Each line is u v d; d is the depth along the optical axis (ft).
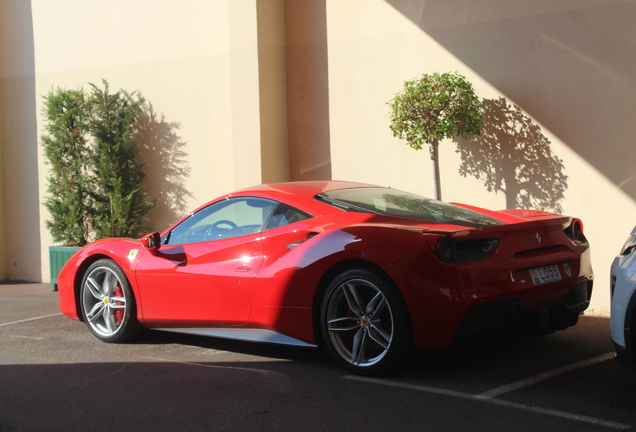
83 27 30.58
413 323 11.76
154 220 29.22
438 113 19.92
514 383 12.01
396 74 23.24
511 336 12.49
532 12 20.11
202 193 27.86
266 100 25.23
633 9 18.38
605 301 19.10
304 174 25.89
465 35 21.52
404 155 23.17
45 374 14.01
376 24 23.70
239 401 11.65
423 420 10.23
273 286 13.69
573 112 19.47
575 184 19.49
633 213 18.58
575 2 19.30
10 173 32.32
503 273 11.90
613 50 18.72
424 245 11.72
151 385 12.87
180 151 28.37
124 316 16.52
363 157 24.22
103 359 15.16
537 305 12.41
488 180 21.21
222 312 14.62
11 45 32.24
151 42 28.94
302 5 25.63
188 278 15.17
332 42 24.86
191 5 27.81
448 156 22.12
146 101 29.19
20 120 31.99
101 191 28.84
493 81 20.94
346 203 14.12
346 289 12.67
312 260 13.07
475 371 12.86
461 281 11.52
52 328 19.22
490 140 21.09
